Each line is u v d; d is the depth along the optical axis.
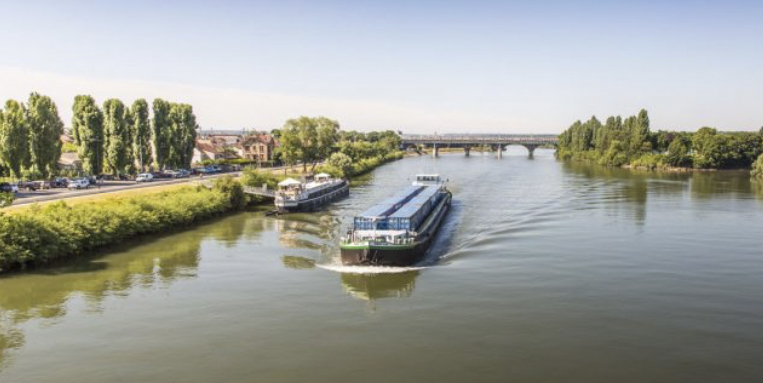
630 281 47.69
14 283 47.69
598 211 86.69
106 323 38.94
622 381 30.30
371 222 58.81
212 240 65.81
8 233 51.25
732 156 178.88
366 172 174.75
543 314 39.97
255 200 97.94
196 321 39.25
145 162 131.62
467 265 53.12
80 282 48.22
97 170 116.31
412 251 52.56
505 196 108.69
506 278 48.72
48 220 55.69
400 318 39.50
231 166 155.50
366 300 43.41
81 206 63.16
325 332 37.16
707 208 89.44
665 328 37.41
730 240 64.19
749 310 40.62
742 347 34.44
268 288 46.62
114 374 31.62
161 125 135.88
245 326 38.31
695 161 180.88
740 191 115.12
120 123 117.94
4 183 90.19
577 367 31.89
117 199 71.12
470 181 142.25
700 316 39.53
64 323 38.94
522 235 67.44
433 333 36.75
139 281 48.66
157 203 72.94
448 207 91.94
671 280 48.00
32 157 103.62
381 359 33.06
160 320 39.44
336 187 108.88
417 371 31.52
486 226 74.69
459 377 30.78
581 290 45.28
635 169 188.50
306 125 151.25
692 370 31.55
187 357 33.62
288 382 30.44
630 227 72.44
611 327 37.56
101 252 59.25
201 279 49.28
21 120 100.06
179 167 140.75
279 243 64.06
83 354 34.12
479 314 40.06
